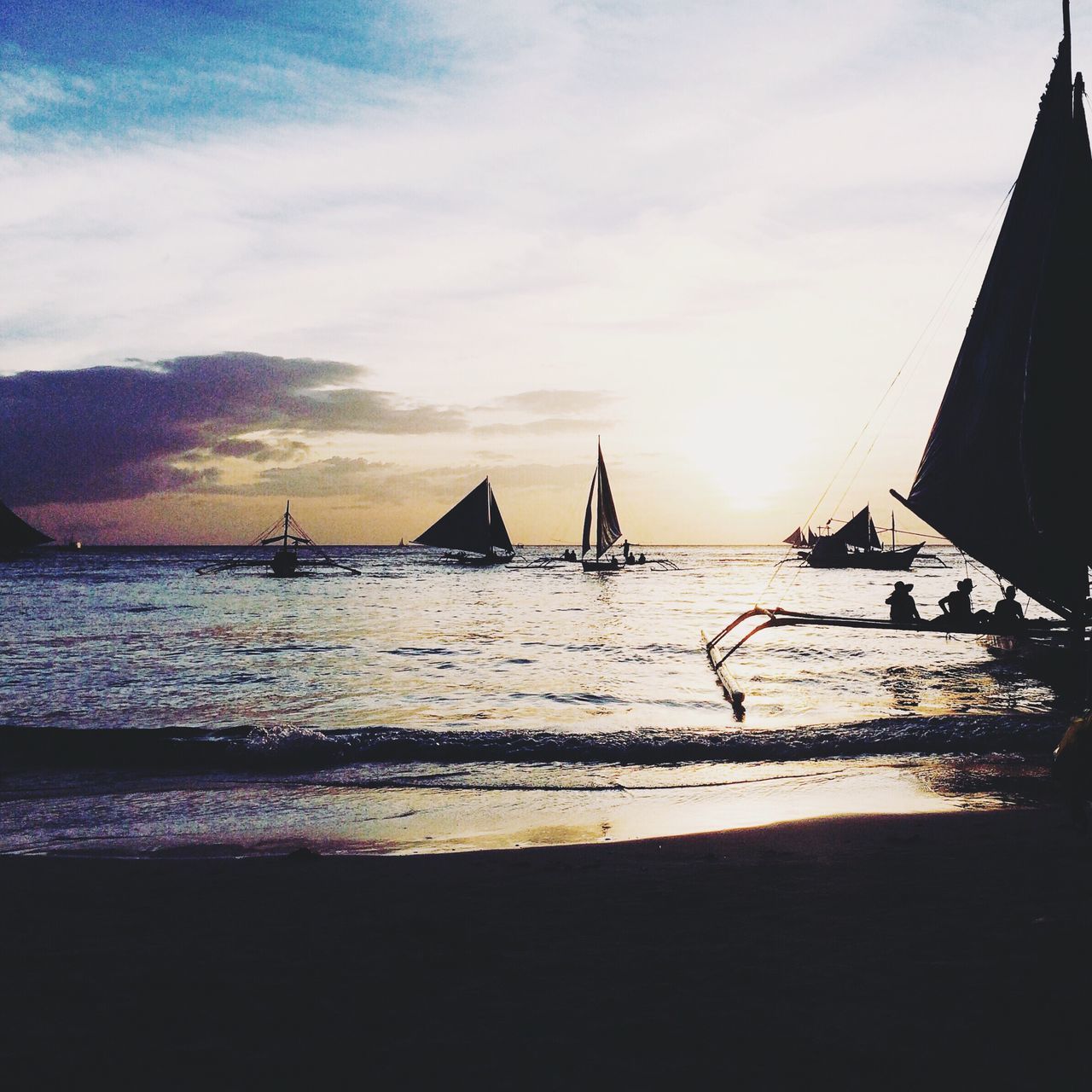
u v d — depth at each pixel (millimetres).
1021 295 19000
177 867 7512
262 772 12461
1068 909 5289
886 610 47125
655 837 8648
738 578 94188
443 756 13320
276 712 17781
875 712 17250
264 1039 3674
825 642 31438
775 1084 3166
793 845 7941
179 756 13203
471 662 26281
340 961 4691
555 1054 3455
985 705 18000
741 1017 3766
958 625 21031
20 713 17797
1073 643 17938
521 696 19703
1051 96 18312
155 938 5266
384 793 11312
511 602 56750
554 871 7074
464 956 4719
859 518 110500
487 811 10320
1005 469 19391
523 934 5148
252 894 6414
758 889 6152
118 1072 3387
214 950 4973
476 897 6152
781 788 11305
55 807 10594
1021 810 9320
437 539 118875
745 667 24547
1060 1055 3320
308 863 7648
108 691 20750
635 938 5027
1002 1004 3791
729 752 13461
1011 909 5332
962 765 12508
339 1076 3320
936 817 9078
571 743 13734
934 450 21672
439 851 8477
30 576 95562
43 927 5527
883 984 4102
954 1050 3385
